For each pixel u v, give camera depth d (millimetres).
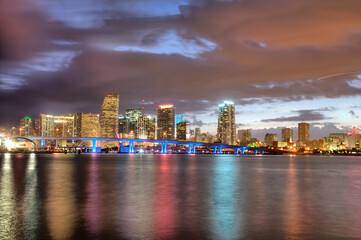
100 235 21672
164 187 51844
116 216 27828
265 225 24844
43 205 33188
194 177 73500
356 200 38625
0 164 130875
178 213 29500
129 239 20812
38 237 21031
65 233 22062
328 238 21328
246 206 33719
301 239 21109
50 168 104938
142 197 39906
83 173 82750
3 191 45062
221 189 49844
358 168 127312
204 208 32312
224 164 154875
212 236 21641
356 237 21578
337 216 28438
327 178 74312
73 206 32781
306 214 29422
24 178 66750
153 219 26766
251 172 95750
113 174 80125
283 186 55219
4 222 25203
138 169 103750
